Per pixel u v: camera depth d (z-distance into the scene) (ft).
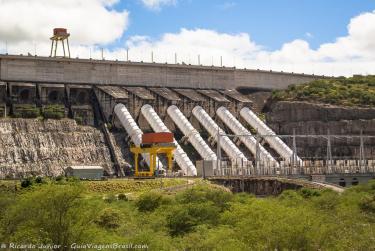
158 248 275.39
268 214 283.38
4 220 256.93
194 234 305.73
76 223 261.24
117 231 312.91
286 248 258.78
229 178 585.22
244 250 256.11
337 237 281.74
